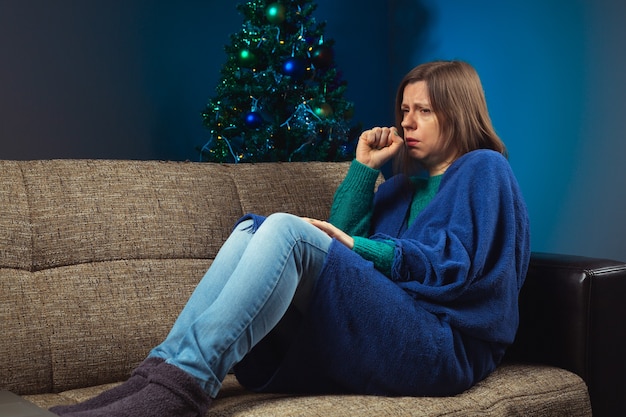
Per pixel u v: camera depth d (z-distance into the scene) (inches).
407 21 159.9
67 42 129.1
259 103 124.3
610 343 77.2
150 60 137.0
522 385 71.8
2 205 74.8
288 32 124.3
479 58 146.9
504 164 73.5
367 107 160.6
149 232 81.0
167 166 86.5
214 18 143.5
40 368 71.1
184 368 58.2
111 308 76.0
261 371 69.5
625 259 126.5
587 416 74.9
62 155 129.5
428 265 68.1
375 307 65.2
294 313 69.1
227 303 60.4
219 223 85.6
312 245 64.4
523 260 74.3
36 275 74.6
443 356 66.2
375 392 67.3
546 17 136.0
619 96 126.3
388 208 85.0
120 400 57.0
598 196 130.0
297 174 94.3
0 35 123.1
